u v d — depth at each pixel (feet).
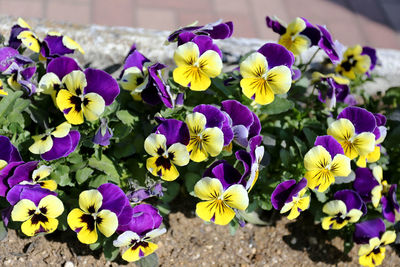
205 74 2.11
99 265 2.22
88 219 2.06
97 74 2.10
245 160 2.10
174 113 2.19
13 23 2.44
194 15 3.03
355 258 2.36
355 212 2.20
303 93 2.44
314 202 2.31
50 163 2.14
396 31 3.14
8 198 2.04
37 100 2.22
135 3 3.04
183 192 2.35
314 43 2.31
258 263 2.30
